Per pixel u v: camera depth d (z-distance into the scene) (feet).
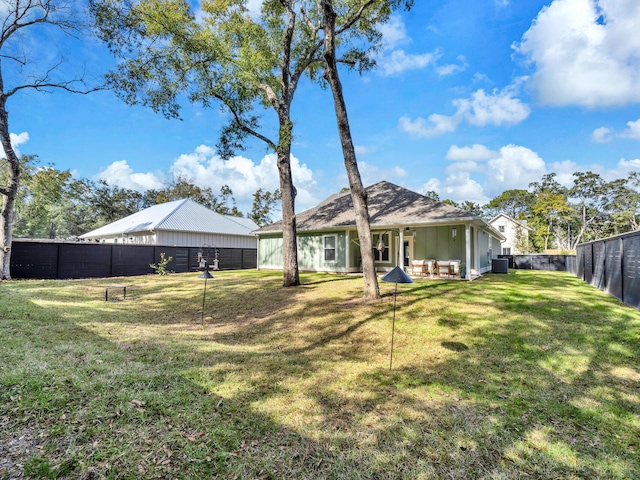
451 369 13.52
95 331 17.99
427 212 40.27
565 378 12.70
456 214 37.35
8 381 10.03
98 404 9.23
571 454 8.11
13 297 26.45
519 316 20.33
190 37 29.50
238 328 20.58
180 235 71.31
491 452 8.14
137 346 15.48
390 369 13.55
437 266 40.14
